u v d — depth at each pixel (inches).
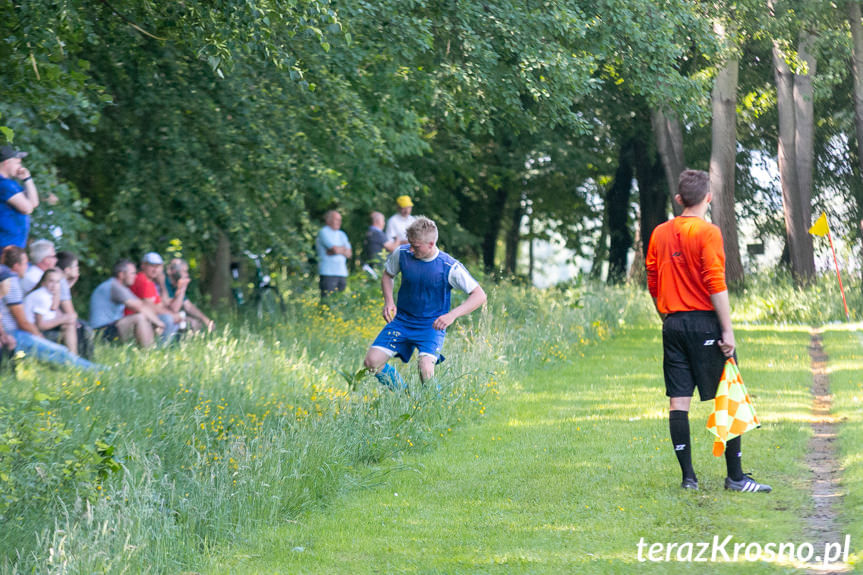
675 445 375.2
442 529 331.0
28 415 376.2
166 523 313.6
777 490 368.8
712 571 280.5
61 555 274.8
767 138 1913.1
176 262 789.9
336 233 1011.3
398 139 1132.5
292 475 372.5
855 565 279.3
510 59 932.6
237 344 689.0
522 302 1029.2
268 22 536.1
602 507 350.6
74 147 780.6
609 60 1017.5
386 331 522.9
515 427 510.3
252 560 303.6
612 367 737.6
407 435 466.3
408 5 852.6
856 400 548.7
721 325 366.9
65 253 652.7
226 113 892.0
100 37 801.6
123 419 451.2
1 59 557.6
